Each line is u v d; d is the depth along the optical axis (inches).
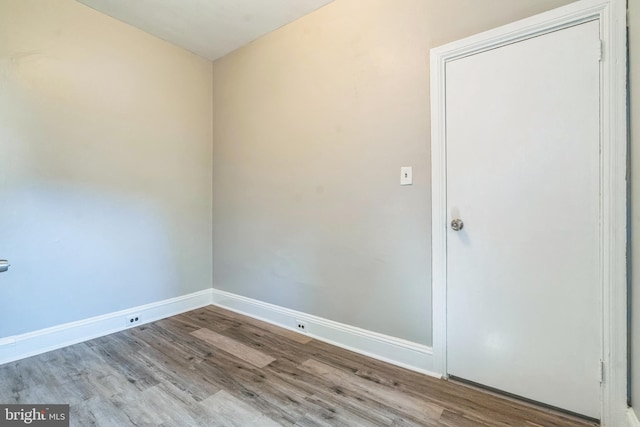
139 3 92.4
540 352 62.2
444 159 71.9
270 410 61.3
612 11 54.5
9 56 80.4
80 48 92.5
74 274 92.0
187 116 120.6
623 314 54.1
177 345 90.2
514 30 63.1
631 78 52.7
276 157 105.9
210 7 94.0
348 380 72.0
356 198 86.2
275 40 105.5
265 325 105.7
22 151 82.7
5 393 66.5
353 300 87.5
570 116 58.6
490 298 67.3
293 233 101.3
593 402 57.4
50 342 86.9
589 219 57.2
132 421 58.0
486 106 66.9
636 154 51.2
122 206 102.7
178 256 118.3
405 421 58.2
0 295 79.3
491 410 61.2
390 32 79.7
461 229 70.3
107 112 98.7
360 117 85.1
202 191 126.0
